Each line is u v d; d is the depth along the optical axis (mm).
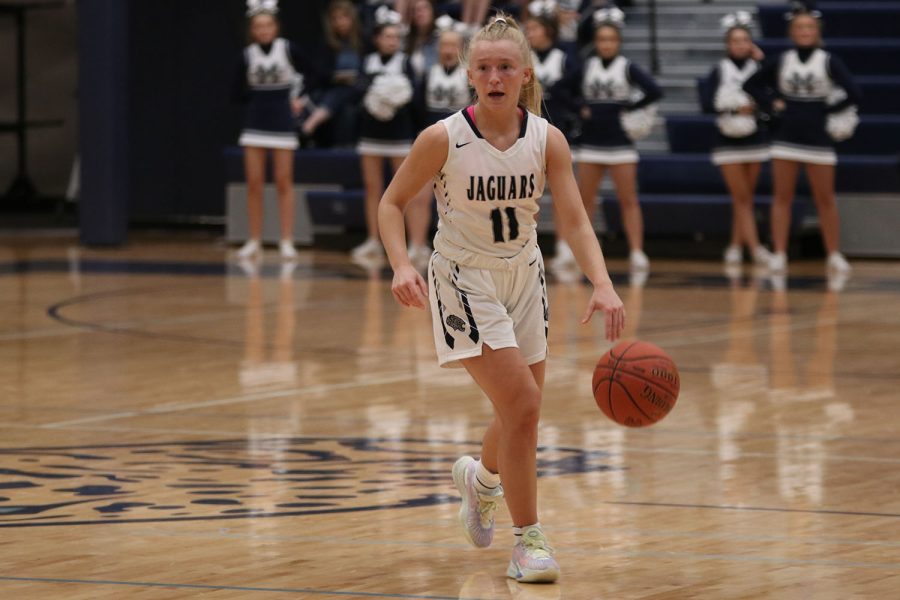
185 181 26703
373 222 21266
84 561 5547
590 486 7004
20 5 27328
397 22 20562
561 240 19906
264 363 11195
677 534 6047
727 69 19281
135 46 26547
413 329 13242
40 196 27781
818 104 18547
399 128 20844
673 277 18062
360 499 6695
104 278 18016
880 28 23484
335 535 6016
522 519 5426
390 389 9977
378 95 20578
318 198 22297
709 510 6492
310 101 23578
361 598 5078
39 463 7500
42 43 27625
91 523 6188
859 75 22797
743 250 20828
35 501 6613
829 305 15000
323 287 17000
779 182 18875
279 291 16562
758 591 5160
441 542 5926
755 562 5574
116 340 12484
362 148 20984
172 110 26594
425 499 6707
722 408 9258
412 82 20625
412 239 20484
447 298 5539
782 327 13273
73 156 27906
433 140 5480
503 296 5594
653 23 23297
